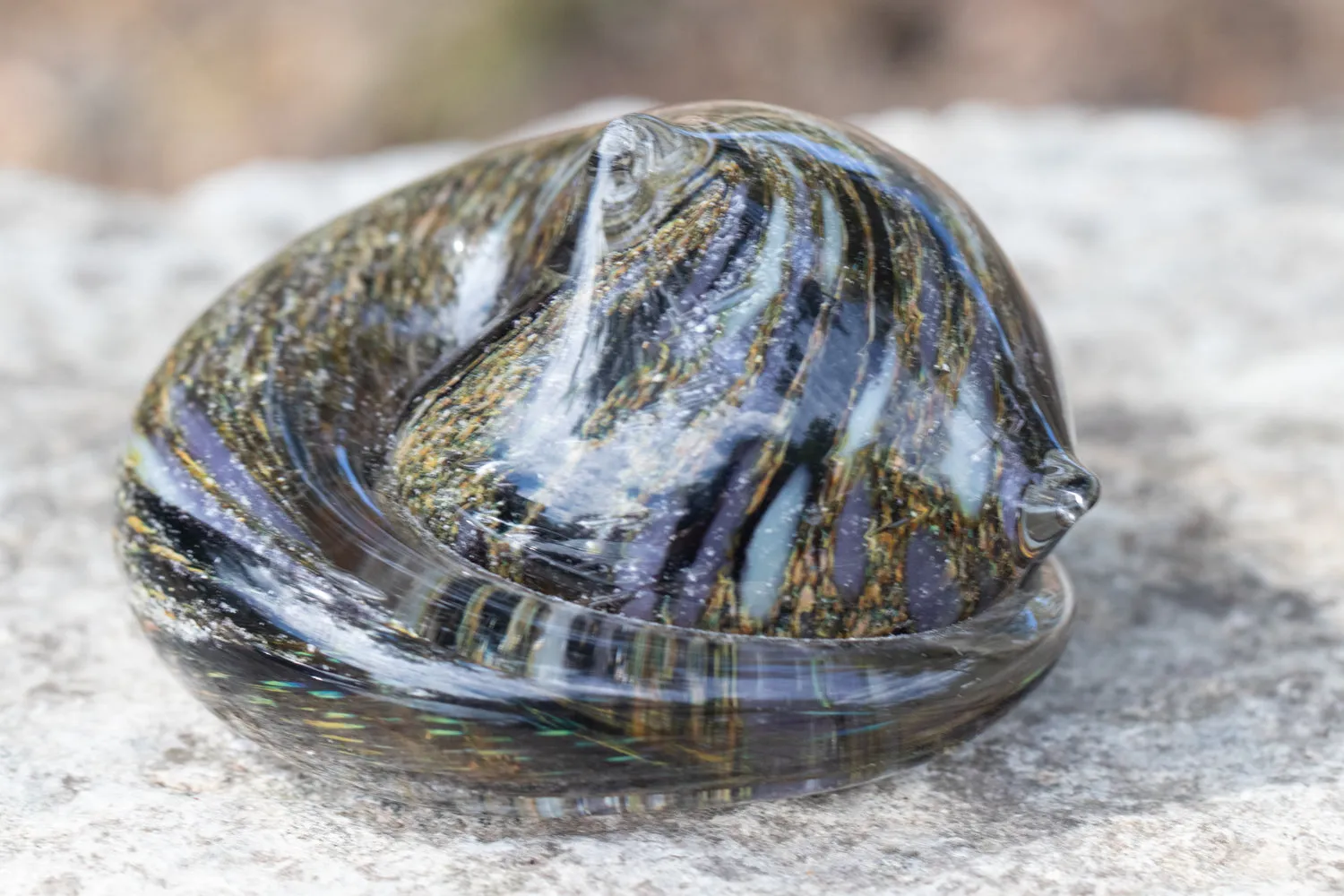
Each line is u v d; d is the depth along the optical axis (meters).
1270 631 0.52
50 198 0.75
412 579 0.47
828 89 1.46
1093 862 0.47
